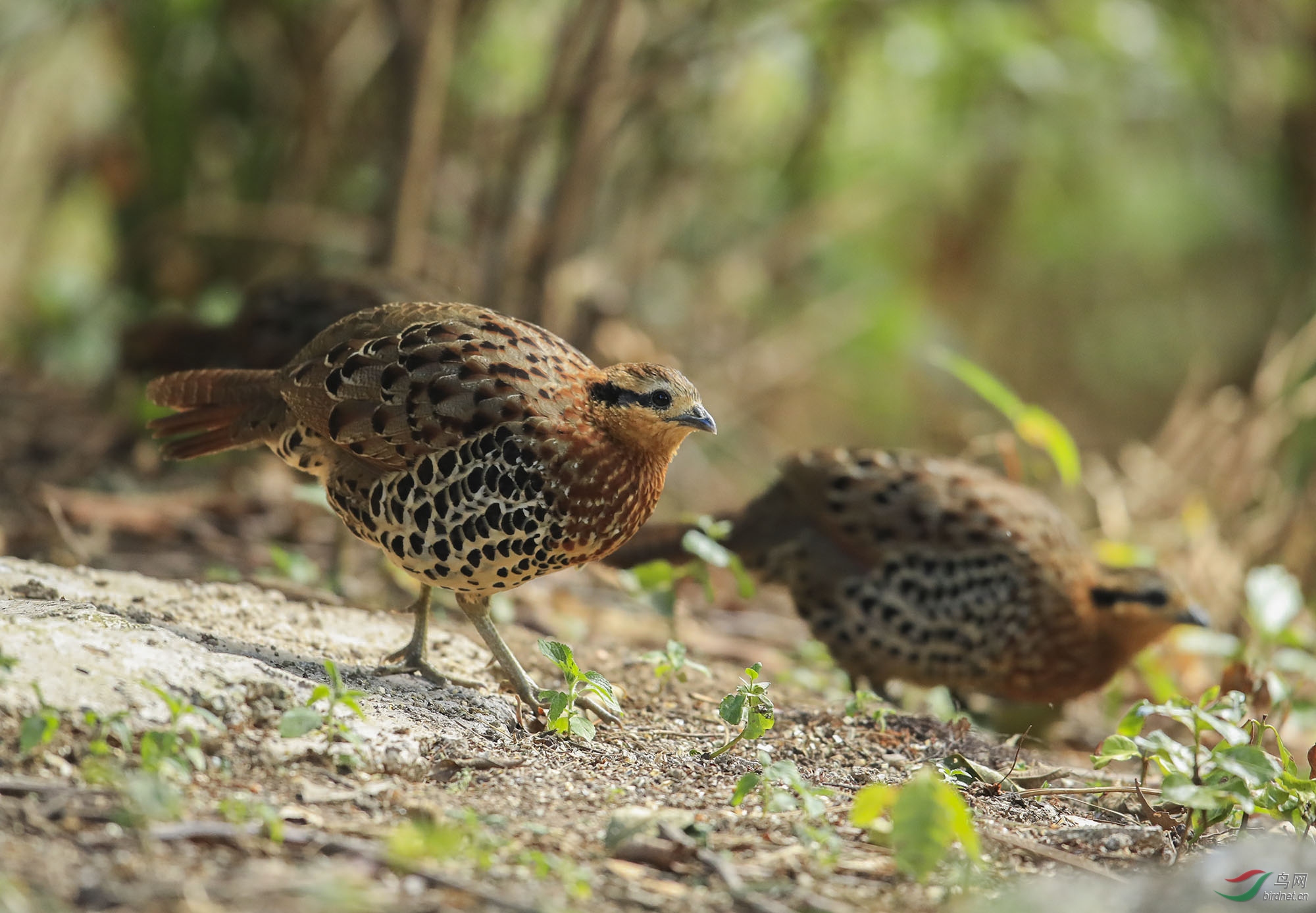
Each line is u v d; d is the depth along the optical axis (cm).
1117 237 1919
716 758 725
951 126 1658
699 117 1606
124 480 1247
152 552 1080
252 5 1482
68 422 1376
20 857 483
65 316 1574
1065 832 655
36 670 595
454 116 1544
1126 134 1769
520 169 1361
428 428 731
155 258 1525
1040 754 854
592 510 745
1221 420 1439
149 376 1183
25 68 1708
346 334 788
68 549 1036
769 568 997
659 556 987
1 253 1934
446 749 668
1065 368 2072
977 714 994
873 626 967
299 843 525
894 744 798
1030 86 1417
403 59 1287
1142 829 660
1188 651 1130
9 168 1884
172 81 1485
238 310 1160
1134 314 2020
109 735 579
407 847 520
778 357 1769
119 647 635
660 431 755
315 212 1518
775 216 1756
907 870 543
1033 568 962
